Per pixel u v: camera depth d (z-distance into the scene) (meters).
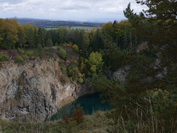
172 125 4.65
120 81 8.76
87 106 61.53
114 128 5.71
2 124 13.55
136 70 8.37
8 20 73.06
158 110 5.15
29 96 55.38
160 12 7.52
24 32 73.44
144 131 4.84
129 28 9.01
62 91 67.69
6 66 53.66
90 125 16.44
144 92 7.73
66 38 92.44
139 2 8.34
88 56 83.06
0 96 49.81
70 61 78.31
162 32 7.86
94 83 8.66
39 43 71.12
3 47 62.12
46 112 57.03
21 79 55.94
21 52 62.62
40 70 62.66
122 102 7.62
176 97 4.84
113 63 75.81
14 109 51.31
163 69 8.29
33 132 8.56
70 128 16.02
